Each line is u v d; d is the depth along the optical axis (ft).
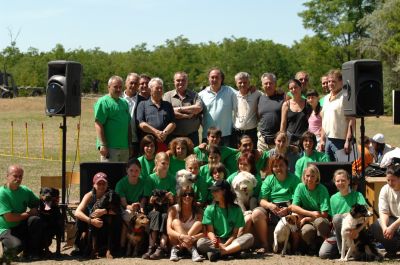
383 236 29.78
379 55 188.03
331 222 30.12
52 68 31.86
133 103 38.86
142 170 32.40
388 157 36.22
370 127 124.47
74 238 31.30
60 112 31.45
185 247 29.43
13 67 279.08
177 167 32.76
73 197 43.52
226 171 32.24
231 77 268.82
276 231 29.86
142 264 28.40
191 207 30.14
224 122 37.37
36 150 84.28
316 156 33.73
